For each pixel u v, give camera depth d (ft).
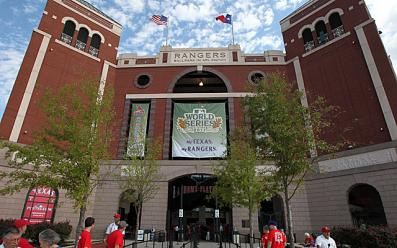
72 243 61.41
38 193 69.00
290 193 74.13
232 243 69.26
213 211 93.45
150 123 88.12
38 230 57.82
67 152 42.60
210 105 89.66
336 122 75.25
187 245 64.59
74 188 41.06
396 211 59.36
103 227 73.72
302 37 93.71
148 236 58.90
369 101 71.72
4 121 71.15
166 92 93.50
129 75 97.14
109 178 77.46
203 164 79.51
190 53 101.19
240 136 57.93
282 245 28.37
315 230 69.36
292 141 41.39
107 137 48.34
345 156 69.77
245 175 56.59
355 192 68.33
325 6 90.02
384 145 64.85
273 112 42.96
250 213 55.31
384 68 71.67
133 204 78.33
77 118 45.47
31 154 40.32
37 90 78.23
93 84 51.31
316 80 84.02
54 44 86.38
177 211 89.30
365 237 48.39
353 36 80.33
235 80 94.53
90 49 94.84
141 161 65.67
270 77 50.21
